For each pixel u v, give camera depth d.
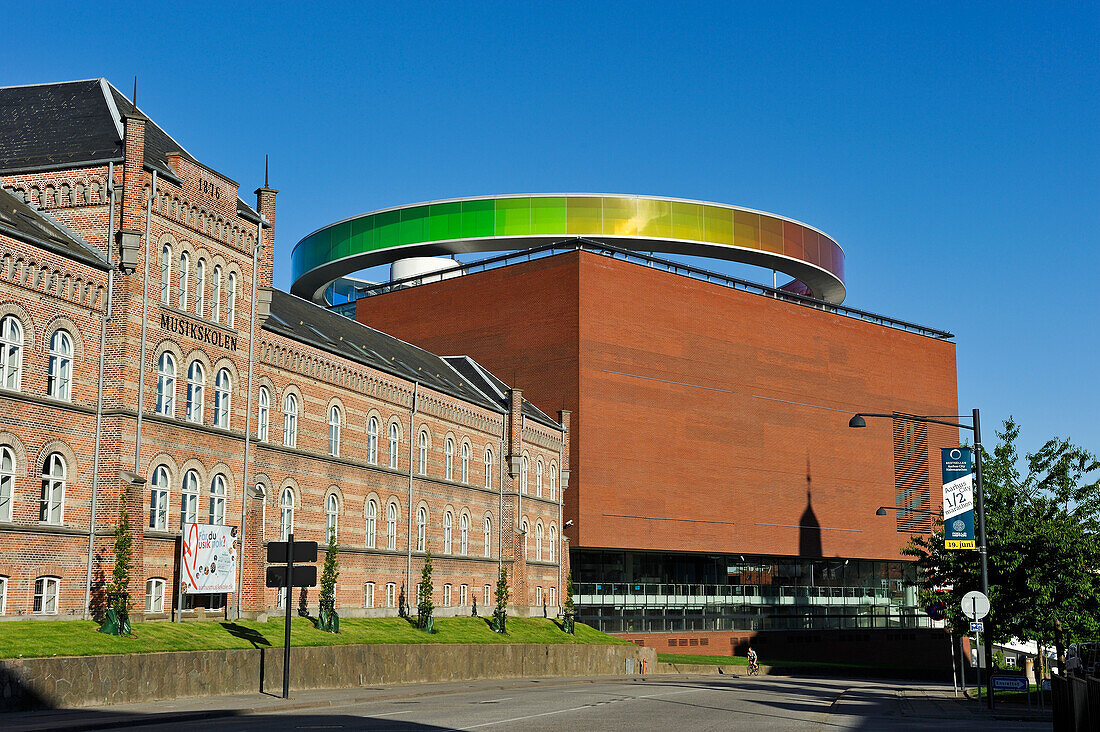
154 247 39.16
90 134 40.81
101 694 30.17
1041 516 48.25
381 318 86.69
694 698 38.28
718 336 83.06
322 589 46.25
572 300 75.50
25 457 34.31
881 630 96.19
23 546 33.97
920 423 99.38
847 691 51.50
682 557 82.00
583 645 62.34
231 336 43.28
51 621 34.12
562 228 79.50
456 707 31.86
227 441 42.66
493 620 59.56
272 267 45.97
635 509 75.69
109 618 34.44
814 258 87.44
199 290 41.78
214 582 39.94
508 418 67.75
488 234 80.19
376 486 54.12
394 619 53.53
